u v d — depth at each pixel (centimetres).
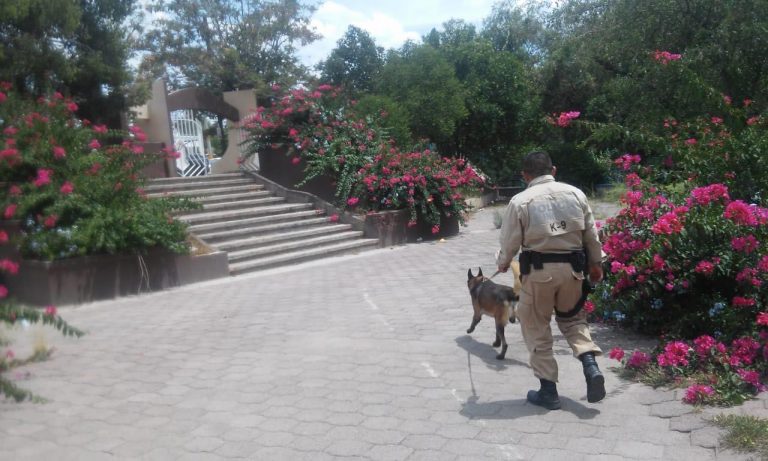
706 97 776
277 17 3003
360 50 2917
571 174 2406
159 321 717
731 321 470
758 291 479
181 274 952
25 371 529
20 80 1157
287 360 549
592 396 384
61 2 1125
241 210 1282
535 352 408
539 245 392
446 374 490
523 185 2556
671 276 514
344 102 1596
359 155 1426
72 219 870
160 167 1566
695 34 1140
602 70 1770
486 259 1070
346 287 885
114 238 855
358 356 550
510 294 523
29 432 411
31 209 856
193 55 2916
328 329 648
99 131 1033
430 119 2028
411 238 1398
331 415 422
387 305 745
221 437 396
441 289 823
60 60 1176
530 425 386
